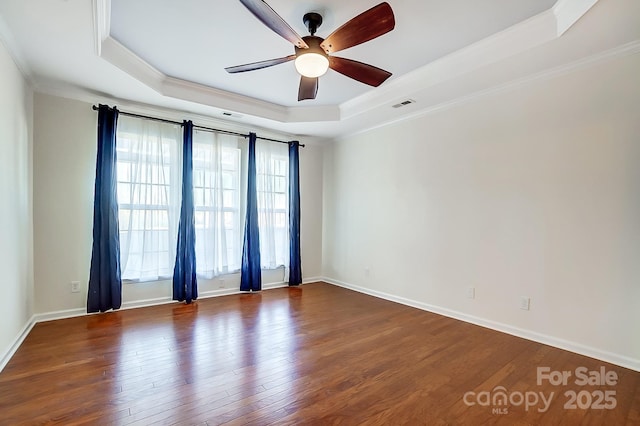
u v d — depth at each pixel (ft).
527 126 9.62
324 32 8.25
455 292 11.55
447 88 10.34
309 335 9.88
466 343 9.29
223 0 6.91
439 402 6.39
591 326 8.39
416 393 6.70
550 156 9.15
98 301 11.31
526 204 9.66
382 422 5.75
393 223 14.01
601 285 8.23
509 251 10.05
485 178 10.68
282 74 10.73
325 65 7.61
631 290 7.78
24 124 9.39
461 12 7.28
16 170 8.61
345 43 6.99
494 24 7.78
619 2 6.10
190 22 7.73
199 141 13.64
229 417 5.84
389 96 11.59
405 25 7.79
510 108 10.03
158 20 7.64
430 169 12.45
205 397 6.47
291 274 16.51
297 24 7.94
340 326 10.70
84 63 8.68
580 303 8.59
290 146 16.58
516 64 8.67
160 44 8.79
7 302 7.93
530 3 6.97
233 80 11.24
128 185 11.97
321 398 6.48
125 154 11.92
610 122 8.10
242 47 8.96
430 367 7.84
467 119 11.20
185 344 9.05
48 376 7.17
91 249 11.38
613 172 8.06
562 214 8.93
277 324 10.84
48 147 10.60
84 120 11.27
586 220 8.50
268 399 6.42
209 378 7.22
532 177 9.53
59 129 10.79
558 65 8.73
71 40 7.53
